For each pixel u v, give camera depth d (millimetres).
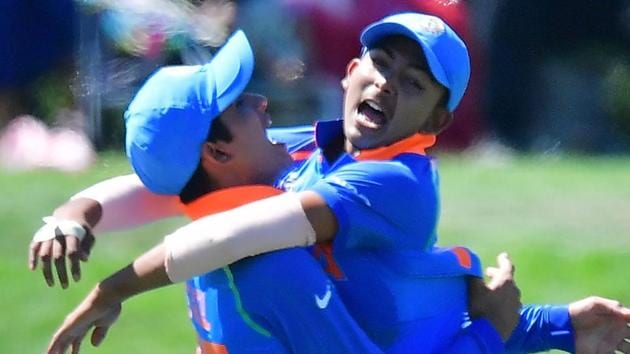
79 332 13266
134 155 13188
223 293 13055
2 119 38875
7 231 27172
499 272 14328
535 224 28359
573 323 14656
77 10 34406
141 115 13102
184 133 12953
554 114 45656
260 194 13141
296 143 14523
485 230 27812
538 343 14641
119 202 13945
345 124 13695
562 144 45125
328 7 37406
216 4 20719
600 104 46969
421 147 13594
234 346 13102
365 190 12812
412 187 12945
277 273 12672
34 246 13156
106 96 29891
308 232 12688
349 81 13648
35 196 29125
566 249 26844
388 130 13367
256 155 13344
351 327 12836
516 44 43906
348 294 13109
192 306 13617
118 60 28906
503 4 43438
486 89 43531
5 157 35156
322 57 37750
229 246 12523
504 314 13922
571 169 35625
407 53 13328
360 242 12992
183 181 13156
